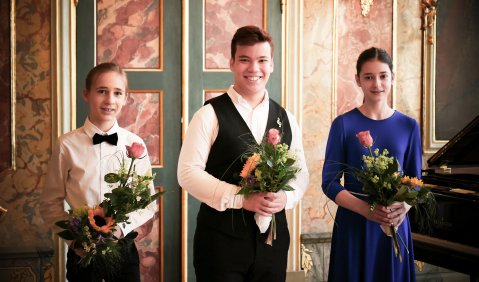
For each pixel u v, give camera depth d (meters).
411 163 2.62
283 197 2.21
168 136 3.88
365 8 4.09
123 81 2.59
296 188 2.36
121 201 2.23
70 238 2.24
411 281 2.62
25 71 3.57
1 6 3.47
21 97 3.57
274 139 2.11
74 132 2.59
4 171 3.54
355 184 2.59
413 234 3.17
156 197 2.30
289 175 2.14
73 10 3.65
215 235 2.27
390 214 2.39
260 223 2.23
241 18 3.94
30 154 3.60
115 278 2.49
